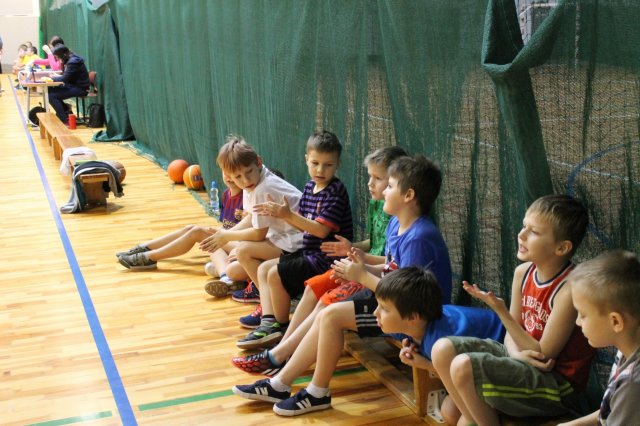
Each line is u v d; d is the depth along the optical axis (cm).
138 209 638
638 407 183
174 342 360
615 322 191
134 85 925
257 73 509
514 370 230
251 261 377
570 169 248
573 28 241
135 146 957
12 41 2148
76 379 321
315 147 352
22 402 300
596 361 254
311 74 424
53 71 1252
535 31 250
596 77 236
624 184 233
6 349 353
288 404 286
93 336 368
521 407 231
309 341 292
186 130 722
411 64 323
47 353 348
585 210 234
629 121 228
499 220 287
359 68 370
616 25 228
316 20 411
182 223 591
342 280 315
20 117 1291
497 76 255
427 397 279
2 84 1842
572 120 244
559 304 228
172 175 733
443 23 301
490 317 265
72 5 1375
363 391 306
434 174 290
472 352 238
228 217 463
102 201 645
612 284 190
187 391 308
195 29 647
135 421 283
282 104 469
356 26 368
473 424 245
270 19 475
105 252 514
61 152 888
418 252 281
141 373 326
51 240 545
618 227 236
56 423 283
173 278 458
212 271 457
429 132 318
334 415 286
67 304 414
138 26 866
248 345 344
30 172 807
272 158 496
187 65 687
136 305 411
